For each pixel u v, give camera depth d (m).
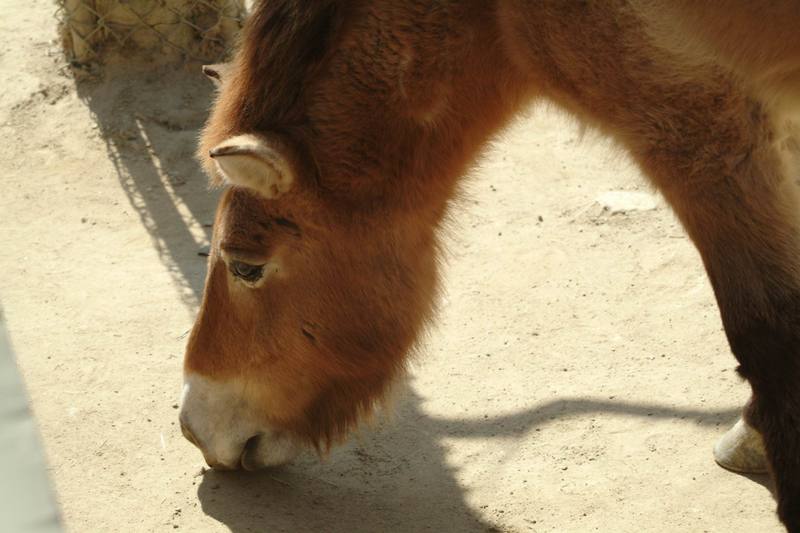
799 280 4.01
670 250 6.85
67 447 5.30
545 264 6.83
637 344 6.06
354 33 4.25
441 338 6.20
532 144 8.09
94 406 5.61
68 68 8.79
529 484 5.05
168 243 7.13
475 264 6.86
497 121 4.57
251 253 4.38
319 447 4.97
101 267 6.88
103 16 8.58
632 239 7.01
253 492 4.98
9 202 7.55
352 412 4.89
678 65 3.80
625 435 5.35
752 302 4.04
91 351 6.06
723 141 3.89
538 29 4.02
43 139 8.17
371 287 4.59
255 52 4.34
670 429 5.36
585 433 5.38
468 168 4.70
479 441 5.37
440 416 5.57
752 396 4.84
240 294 4.53
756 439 4.93
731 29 3.73
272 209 4.35
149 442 5.36
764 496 4.87
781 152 4.05
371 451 5.32
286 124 4.33
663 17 3.76
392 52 4.24
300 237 4.41
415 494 5.00
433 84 4.31
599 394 5.67
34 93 8.57
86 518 4.82
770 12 3.66
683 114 3.88
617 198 7.38
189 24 8.62
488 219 7.30
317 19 4.24
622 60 3.88
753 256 4.02
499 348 6.10
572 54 3.99
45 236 7.20
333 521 4.79
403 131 4.38
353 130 4.32
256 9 4.37
